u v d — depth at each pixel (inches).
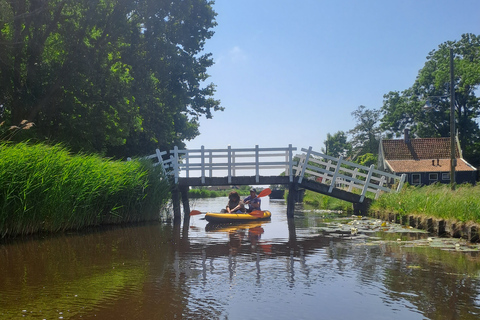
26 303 196.2
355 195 757.9
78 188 464.8
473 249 339.9
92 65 840.3
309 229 509.4
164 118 1187.9
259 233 467.8
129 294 211.5
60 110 858.8
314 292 214.8
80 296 208.4
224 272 260.8
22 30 801.6
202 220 669.3
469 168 1739.7
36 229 428.8
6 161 383.6
